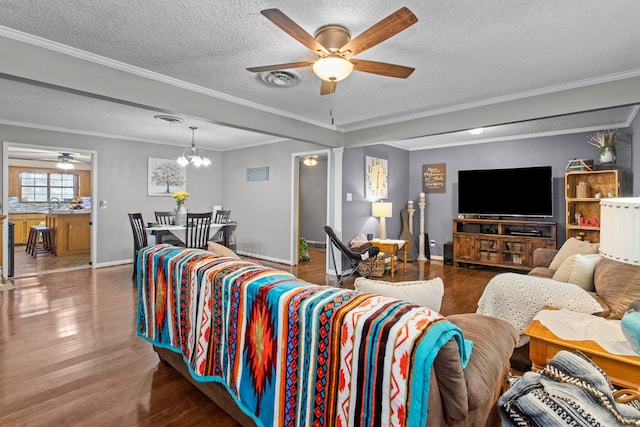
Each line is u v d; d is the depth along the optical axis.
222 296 1.75
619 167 4.72
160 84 2.98
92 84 2.58
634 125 4.10
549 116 3.25
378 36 1.82
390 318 1.13
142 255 2.47
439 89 3.27
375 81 3.05
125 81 2.76
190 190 6.92
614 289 2.12
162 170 6.48
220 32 2.22
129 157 6.04
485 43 2.35
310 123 4.52
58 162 8.55
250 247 6.84
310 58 2.60
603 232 1.29
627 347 1.53
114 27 2.16
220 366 1.77
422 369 1.00
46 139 5.10
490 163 5.92
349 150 5.27
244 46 2.41
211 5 1.91
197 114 3.25
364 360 1.12
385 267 5.48
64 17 2.04
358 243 5.04
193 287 1.96
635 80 2.82
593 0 1.85
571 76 2.94
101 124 4.97
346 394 1.17
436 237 6.57
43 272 5.22
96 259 5.63
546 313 1.97
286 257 6.16
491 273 5.32
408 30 2.17
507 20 2.05
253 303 1.57
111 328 3.02
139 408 1.90
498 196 5.56
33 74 2.30
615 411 0.95
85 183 9.42
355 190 5.44
